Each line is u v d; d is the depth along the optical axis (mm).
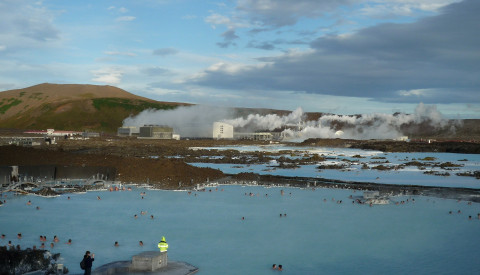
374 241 63875
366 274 50125
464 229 71375
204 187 113375
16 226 69500
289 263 53656
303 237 65688
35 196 96812
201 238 64312
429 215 82125
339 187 116562
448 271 51188
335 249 59781
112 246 59125
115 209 84000
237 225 72625
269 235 66562
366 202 94125
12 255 47438
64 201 91562
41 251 51219
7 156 123375
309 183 122188
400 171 155250
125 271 48438
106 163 125875
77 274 47594
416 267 52625
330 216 80562
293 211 84750
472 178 135250
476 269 51906
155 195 101125
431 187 113688
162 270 49344
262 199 97938
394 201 96812
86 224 71500
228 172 146500
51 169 116188
